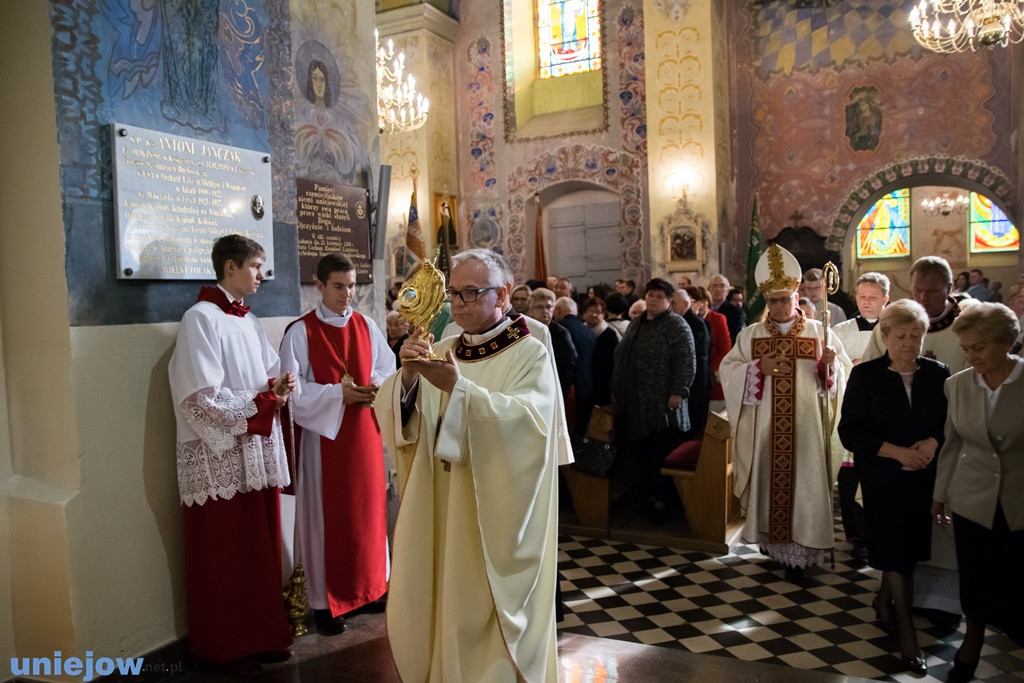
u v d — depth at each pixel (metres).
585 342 6.32
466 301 2.47
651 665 3.21
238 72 3.58
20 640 2.96
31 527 2.88
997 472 3.15
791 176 13.23
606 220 15.29
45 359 2.88
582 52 15.16
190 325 2.99
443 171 15.05
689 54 12.72
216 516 3.04
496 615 2.37
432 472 2.50
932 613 3.96
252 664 3.08
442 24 14.92
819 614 4.15
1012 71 11.66
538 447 2.37
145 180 3.06
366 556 3.60
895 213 18.06
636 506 6.31
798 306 5.36
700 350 6.20
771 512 4.61
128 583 3.01
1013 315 3.10
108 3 2.96
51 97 2.77
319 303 3.91
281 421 3.41
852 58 12.75
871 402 3.55
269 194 3.70
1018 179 11.63
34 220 2.86
